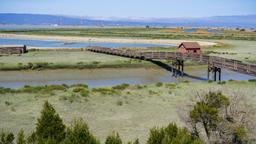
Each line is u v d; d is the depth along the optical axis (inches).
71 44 4456.2
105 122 1081.4
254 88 1590.8
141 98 1397.6
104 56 2928.2
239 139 753.0
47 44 4399.6
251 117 788.0
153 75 2321.6
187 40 5132.9
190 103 1009.5
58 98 1362.0
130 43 4761.3
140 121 1095.6
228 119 770.8
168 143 597.9
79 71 2359.7
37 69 2342.5
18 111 1179.9
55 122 683.4
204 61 2075.5
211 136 757.9
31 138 666.8
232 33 7534.5
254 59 2923.2
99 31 7751.0
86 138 610.5
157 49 3580.2
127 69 2459.4
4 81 2038.6
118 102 1317.7
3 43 4463.6
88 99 1359.5
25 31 7130.9
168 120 1105.4
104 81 2119.8
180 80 2162.9
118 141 631.8
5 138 692.7
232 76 2356.1
